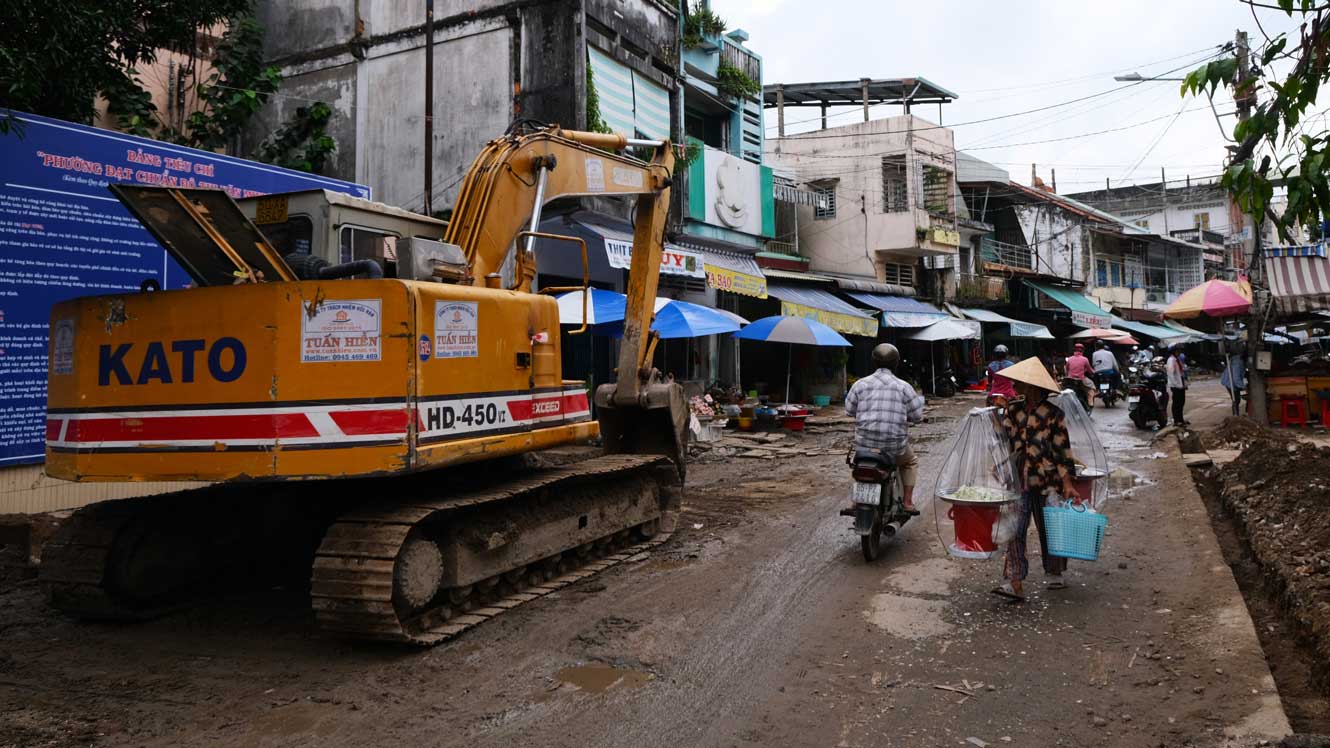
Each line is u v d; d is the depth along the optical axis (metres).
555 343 6.82
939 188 30.88
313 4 16.19
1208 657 4.87
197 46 13.70
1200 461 11.83
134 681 4.86
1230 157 5.11
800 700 4.51
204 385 5.12
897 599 6.20
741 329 17.64
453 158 14.95
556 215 15.47
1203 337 42.25
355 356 5.08
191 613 6.19
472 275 6.46
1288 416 16.16
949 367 31.20
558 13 14.31
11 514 8.07
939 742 4.00
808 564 7.25
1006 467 6.14
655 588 6.62
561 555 7.01
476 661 5.11
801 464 13.55
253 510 6.82
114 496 9.28
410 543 5.27
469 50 14.90
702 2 21.50
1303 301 15.63
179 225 5.30
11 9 7.27
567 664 5.05
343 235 6.24
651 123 18.05
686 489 11.27
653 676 4.86
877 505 7.16
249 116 13.89
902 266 31.19
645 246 8.84
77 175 8.73
